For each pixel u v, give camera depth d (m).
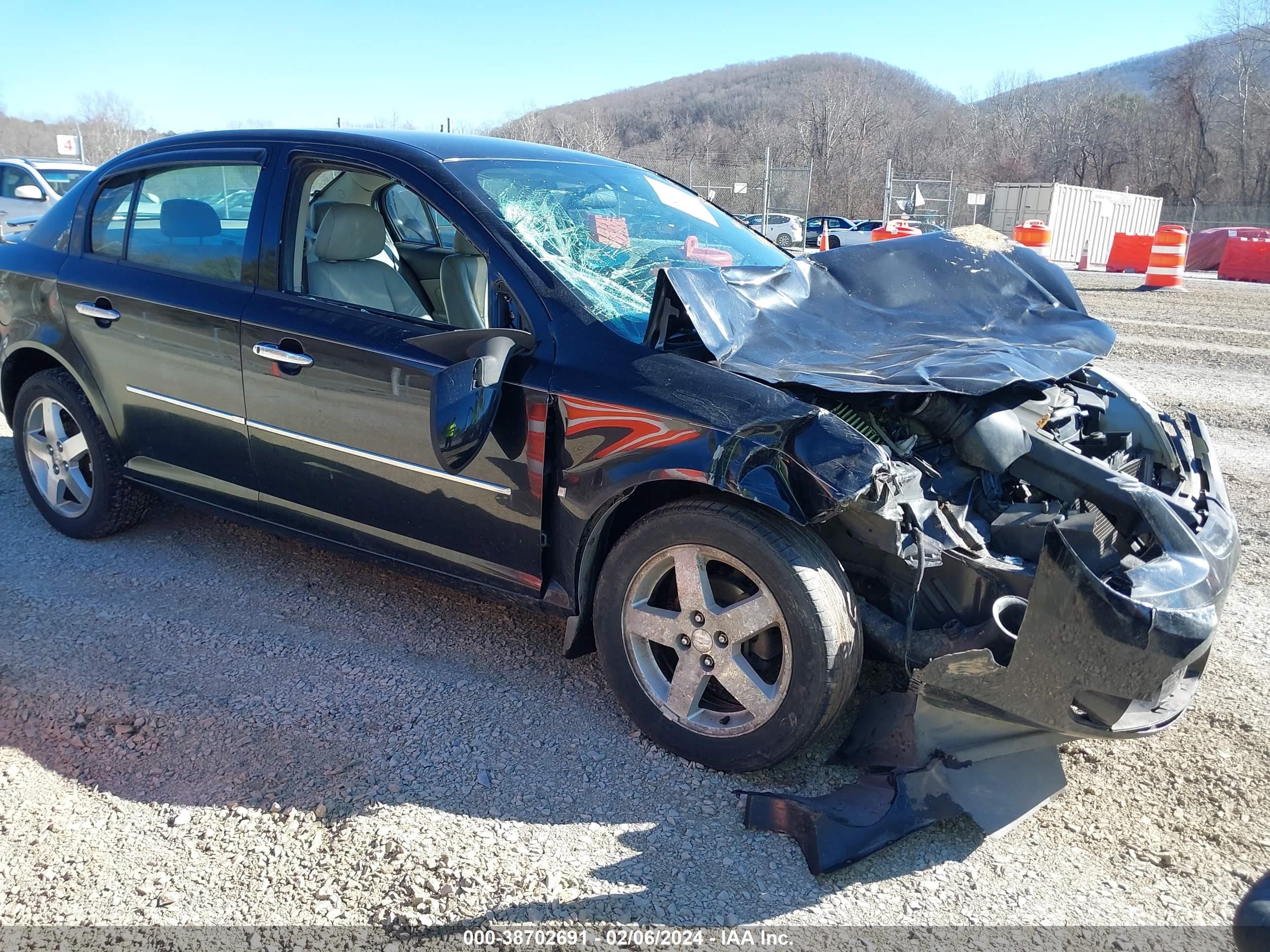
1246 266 19.08
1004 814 2.46
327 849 2.41
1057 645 2.29
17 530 4.39
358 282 3.50
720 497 2.64
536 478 2.81
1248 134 49.97
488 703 3.10
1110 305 13.30
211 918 2.19
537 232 3.11
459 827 2.50
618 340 2.76
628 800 2.63
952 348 2.90
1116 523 2.69
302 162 3.39
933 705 2.52
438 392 2.68
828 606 2.48
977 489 2.84
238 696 3.11
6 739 2.84
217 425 3.53
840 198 39.12
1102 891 2.35
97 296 3.78
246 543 4.33
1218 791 2.73
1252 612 3.87
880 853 2.47
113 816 2.53
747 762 2.65
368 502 3.22
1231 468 5.74
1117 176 55.72
